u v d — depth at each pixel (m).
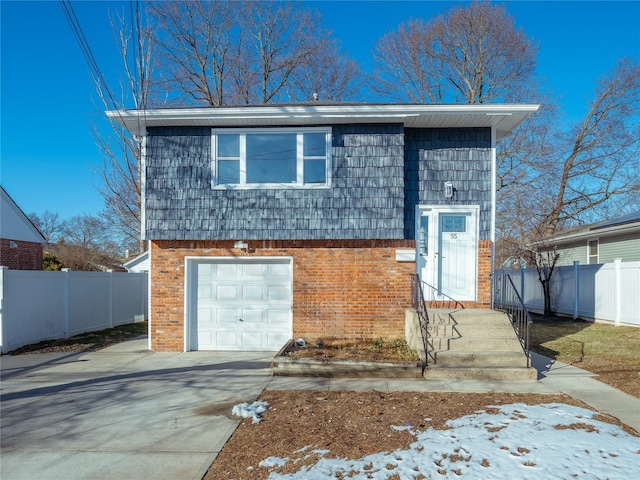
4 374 8.57
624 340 11.45
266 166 10.52
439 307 10.48
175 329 10.60
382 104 10.30
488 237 10.55
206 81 26.98
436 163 10.67
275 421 5.67
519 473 4.06
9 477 4.34
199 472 4.39
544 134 26.84
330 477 4.08
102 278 15.47
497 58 27.19
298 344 9.95
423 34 28.34
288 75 29.22
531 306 19.23
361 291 10.38
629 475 4.01
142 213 10.62
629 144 26.98
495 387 7.30
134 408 6.40
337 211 10.30
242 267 10.72
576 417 5.58
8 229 19.31
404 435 5.04
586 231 18.92
